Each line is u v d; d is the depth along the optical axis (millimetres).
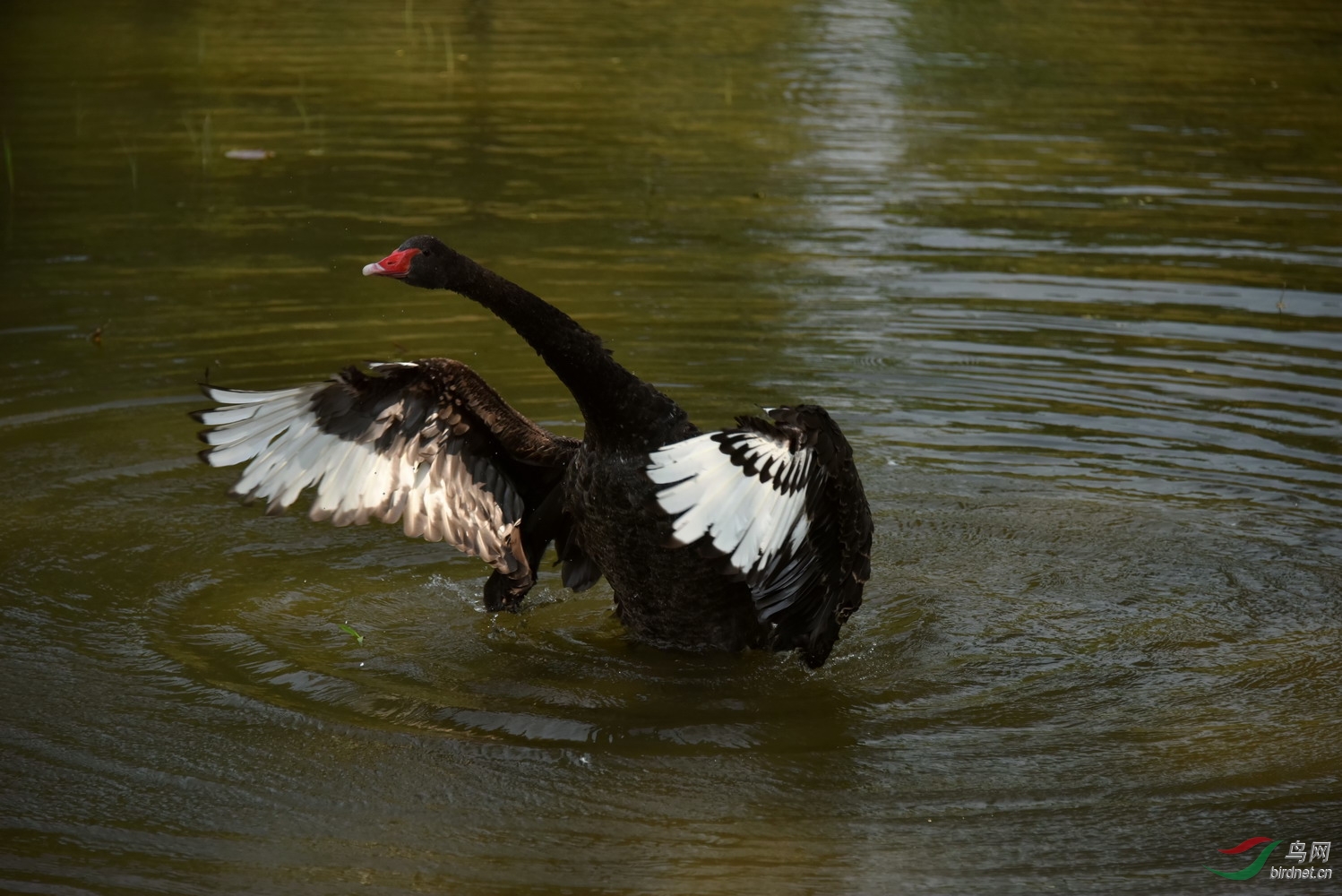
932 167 21031
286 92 25094
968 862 6832
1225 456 12172
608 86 26078
